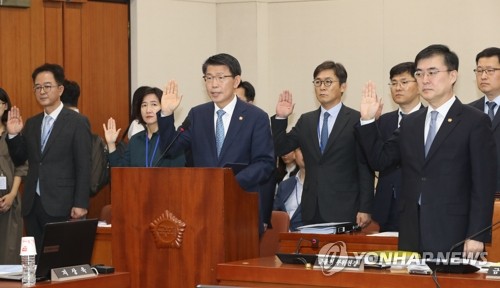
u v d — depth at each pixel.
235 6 9.84
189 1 9.78
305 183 6.70
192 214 4.70
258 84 9.77
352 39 9.53
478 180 4.58
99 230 6.23
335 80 6.61
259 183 5.19
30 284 3.95
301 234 5.87
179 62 9.72
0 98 7.46
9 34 8.65
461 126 4.66
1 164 7.45
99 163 7.82
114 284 4.25
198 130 5.44
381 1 9.39
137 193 4.83
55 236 4.09
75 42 9.09
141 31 9.48
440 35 9.09
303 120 6.80
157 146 6.84
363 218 6.44
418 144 4.75
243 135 5.33
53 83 6.98
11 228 7.53
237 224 4.77
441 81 4.68
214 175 4.65
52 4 8.94
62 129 6.95
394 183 6.50
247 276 4.32
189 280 4.71
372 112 4.95
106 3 9.33
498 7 8.82
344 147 6.54
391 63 9.34
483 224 4.53
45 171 6.91
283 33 9.83
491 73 6.39
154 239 4.79
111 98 9.36
